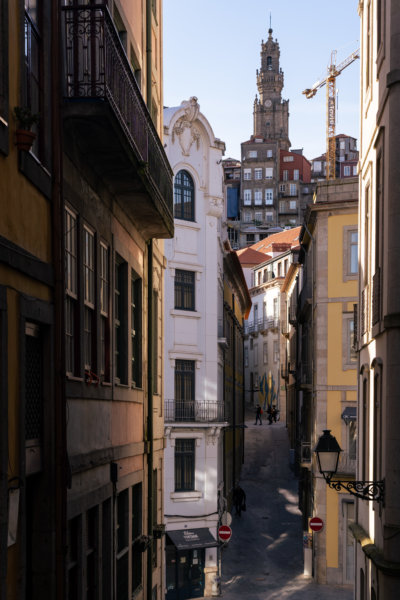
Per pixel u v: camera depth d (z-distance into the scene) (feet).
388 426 42.50
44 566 30.71
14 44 27.27
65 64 34.30
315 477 115.14
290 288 219.61
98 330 41.27
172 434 113.60
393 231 43.01
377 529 46.37
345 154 526.98
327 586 111.55
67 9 34.73
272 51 626.23
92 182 40.32
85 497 37.65
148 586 57.57
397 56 43.47
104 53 35.19
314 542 115.03
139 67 57.26
